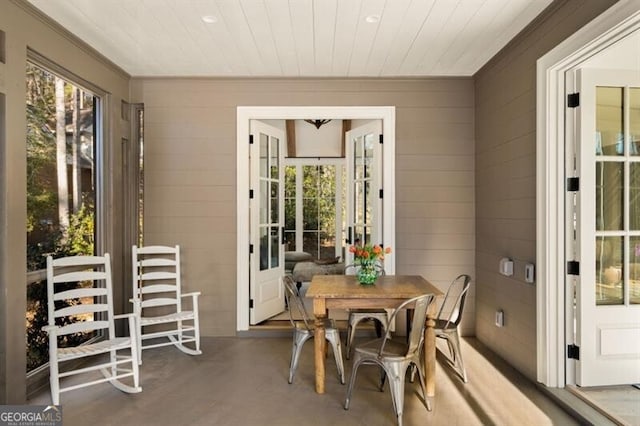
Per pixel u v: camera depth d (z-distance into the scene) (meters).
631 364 2.91
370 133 4.66
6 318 2.62
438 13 2.95
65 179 3.40
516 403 2.85
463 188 4.39
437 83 4.38
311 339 4.34
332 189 7.73
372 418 2.65
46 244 3.18
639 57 2.79
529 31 3.18
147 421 2.61
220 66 4.02
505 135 3.65
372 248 3.30
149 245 4.35
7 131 2.63
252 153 4.49
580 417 2.58
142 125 4.45
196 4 2.82
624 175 2.90
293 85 4.36
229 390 3.07
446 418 2.65
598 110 2.90
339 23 3.11
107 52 3.66
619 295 2.92
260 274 4.64
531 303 3.18
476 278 4.35
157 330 4.37
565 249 2.95
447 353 3.87
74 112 3.53
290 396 2.96
